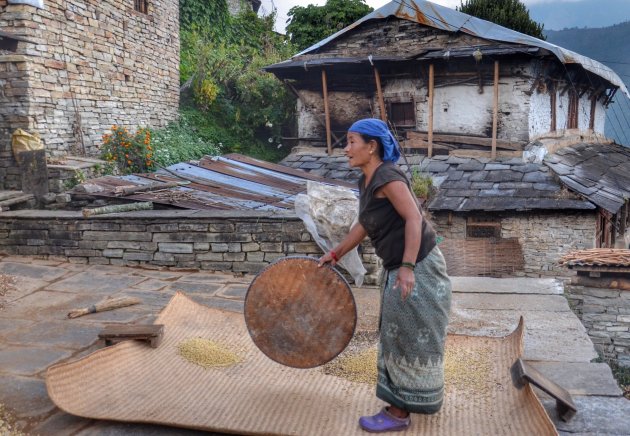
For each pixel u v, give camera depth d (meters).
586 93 19.41
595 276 8.44
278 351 3.24
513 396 3.19
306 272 3.16
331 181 12.34
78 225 6.86
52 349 4.19
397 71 14.52
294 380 3.53
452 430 2.91
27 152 9.67
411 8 14.21
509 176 12.78
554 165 13.30
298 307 3.19
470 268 11.88
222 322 4.45
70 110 11.80
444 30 13.88
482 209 11.58
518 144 13.51
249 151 17.25
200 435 2.95
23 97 10.54
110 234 6.76
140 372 3.57
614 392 3.41
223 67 17.73
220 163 12.35
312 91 15.65
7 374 3.74
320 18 20.59
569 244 11.74
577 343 4.25
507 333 4.49
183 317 4.46
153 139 14.14
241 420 3.01
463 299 5.45
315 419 3.03
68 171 10.15
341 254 3.13
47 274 6.31
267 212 6.60
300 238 6.27
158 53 15.34
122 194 9.21
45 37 10.97
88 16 12.30
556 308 5.13
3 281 5.91
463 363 3.66
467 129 14.02
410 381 2.84
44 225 6.97
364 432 2.90
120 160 12.27
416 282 2.78
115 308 5.14
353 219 5.79
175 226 6.57
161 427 3.04
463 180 12.91
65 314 4.99
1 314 4.98
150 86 15.01
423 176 12.93
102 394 3.27
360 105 15.27
